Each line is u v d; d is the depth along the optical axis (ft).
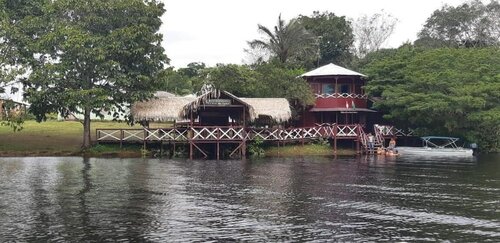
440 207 72.90
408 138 185.88
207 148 156.87
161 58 155.12
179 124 165.07
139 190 86.53
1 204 73.56
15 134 177.99
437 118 170.81
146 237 56.44
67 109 153.17
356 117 189.47
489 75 176.04
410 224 62.90
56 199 77.66
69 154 150.71
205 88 176.24
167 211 69.46
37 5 156.04
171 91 254.27
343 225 62.18
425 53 189.16
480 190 87.86
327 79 186.09
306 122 187.21
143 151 152.97
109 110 151.12
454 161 142.82
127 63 152.56
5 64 146.72
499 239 56.39
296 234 57.93
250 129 154.61
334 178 102.73
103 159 140.97
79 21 152.25
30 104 152.97
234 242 54.70
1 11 147.54
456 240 56.03
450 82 169.07
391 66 182.39
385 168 121.80
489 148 181.68
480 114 162.50
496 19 274.98
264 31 231.71
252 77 176.96
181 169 117.29
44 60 153.28
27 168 117.29
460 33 280.92
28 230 58.85
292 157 151.94
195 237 56.49
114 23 153.58
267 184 93.86
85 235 57.06
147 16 152.66
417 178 103.24
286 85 175.63
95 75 151.02
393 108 176.04
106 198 78.84
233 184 93.71
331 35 258.57
